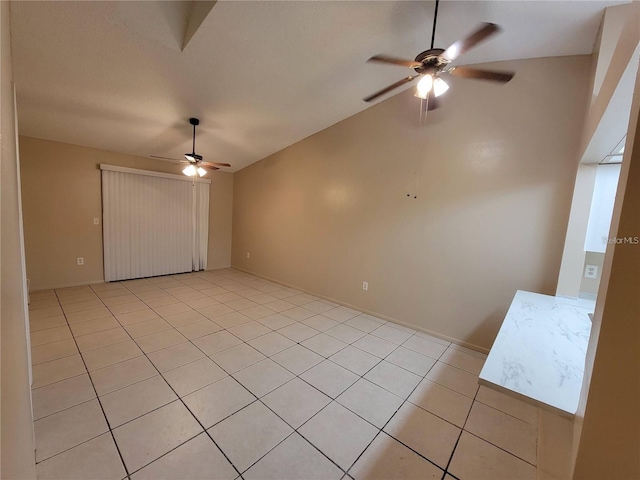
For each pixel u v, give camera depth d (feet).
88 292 13.96
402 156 11.30
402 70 9.67
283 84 10.12
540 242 8.53
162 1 6.96
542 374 3.84
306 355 8.80
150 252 17.30
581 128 7.80
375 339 10.12
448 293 10.27
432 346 9.77
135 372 7.49
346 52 8.64
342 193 13.50
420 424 6.11
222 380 7.33
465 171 9.75
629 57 3.02
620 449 2.03
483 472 5.01
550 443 4.34
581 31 6.97
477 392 7.29
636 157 1.88
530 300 7.43
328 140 13.94
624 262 1.95
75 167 14.44
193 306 12.75
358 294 13.01
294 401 6.65
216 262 20.79
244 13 6.98
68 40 7.43
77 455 4.95
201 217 19.61
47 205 13.82
